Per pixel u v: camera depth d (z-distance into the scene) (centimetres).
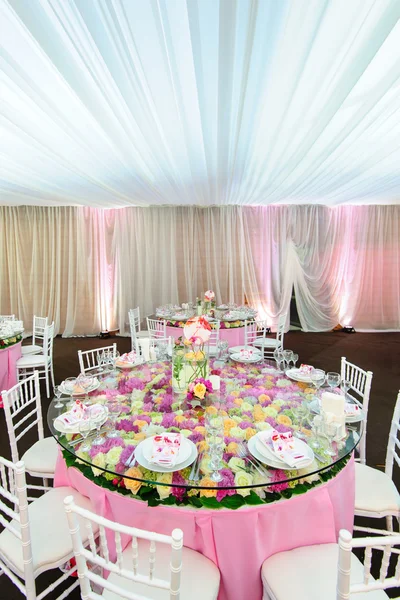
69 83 195
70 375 463
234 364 269
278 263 711
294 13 145
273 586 118
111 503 137
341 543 85
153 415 181
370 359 525
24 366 384
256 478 130
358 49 172
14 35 156
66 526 145
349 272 740
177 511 125
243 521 123
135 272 692
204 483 126
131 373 247
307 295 723
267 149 336
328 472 141
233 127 277
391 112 250
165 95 220
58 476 173
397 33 167
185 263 695
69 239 675
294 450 139
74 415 171
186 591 114
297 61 183
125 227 679
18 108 228
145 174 416
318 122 262
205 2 137
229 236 694
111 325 704
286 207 701
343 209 725
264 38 162
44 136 276
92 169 384
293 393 206
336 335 698
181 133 288
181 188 499
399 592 162
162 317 497
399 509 158
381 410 354
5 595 166
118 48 166
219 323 458
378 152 349
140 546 133
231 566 126
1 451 277
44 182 444
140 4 137
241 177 441
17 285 678
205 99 223
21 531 123
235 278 707
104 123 254
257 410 180
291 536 131
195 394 180
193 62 181
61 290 688
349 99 230
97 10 137
